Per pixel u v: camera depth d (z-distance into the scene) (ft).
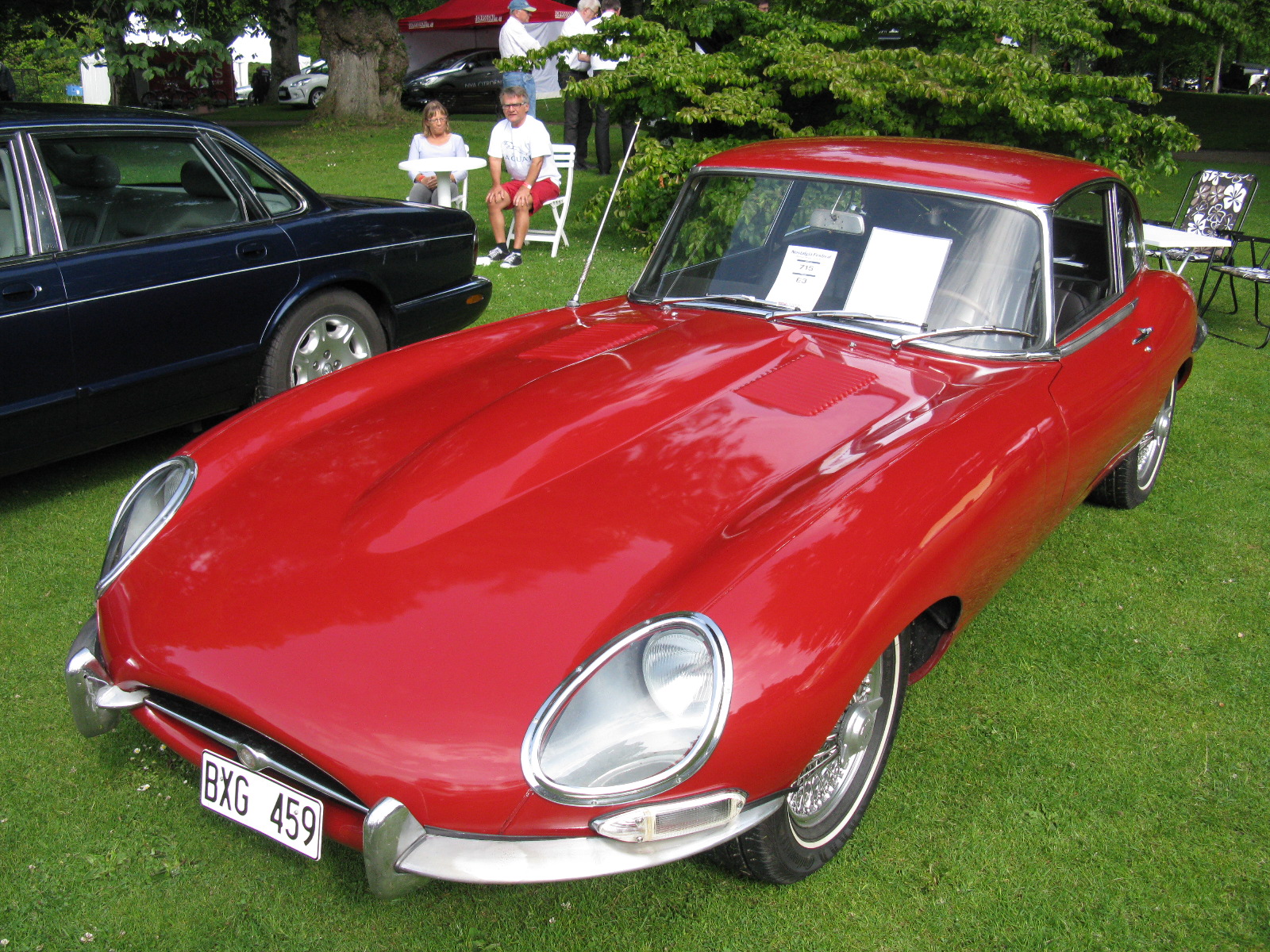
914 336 9.44
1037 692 9.88
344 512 7.36
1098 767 8.80
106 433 13.00
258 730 6.09
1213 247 22.65
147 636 6.71
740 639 5.98
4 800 8.09
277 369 14.57
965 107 25.23
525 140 26.07
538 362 9.46
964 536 7.40
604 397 8.32
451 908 7.20
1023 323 9.56
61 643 10.22
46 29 40.14
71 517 12.94
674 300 10.84
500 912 7.16
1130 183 26.13
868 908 7.24
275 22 72.23
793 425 8.02
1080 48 30.55
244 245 13.88
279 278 14.30
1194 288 26.48
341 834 6.24
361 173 40.19
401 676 6.00
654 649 5.92
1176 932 7.11
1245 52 86.22
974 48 27.53
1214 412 18.01
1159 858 7.79
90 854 7.59
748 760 5.92
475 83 69.05
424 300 16.78
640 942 6.92
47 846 7.64
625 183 27.48
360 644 6.20
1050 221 9.78
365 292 15.99
